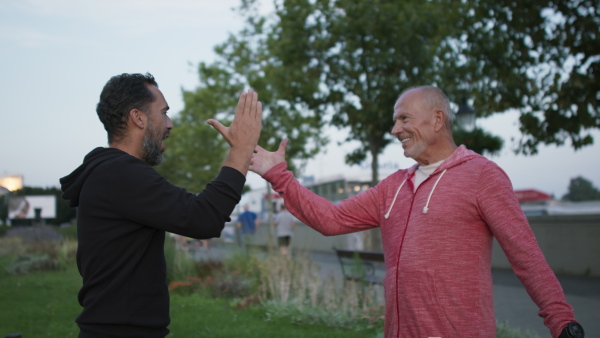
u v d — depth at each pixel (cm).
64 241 1877
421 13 1466
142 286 214
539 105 1008
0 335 640
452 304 235
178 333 659
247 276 1012
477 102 1116
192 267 1202
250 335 639
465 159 254
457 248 240
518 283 1118
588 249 1215
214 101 2162
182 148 3078
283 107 2034
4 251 2003
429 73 1479
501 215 236
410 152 270
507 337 544
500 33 1016
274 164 288
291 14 1564
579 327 212
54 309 827
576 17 936
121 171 212
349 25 1484
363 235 1703
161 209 206
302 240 2559
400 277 248
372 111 1482
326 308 729
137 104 227
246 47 2061
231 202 218
